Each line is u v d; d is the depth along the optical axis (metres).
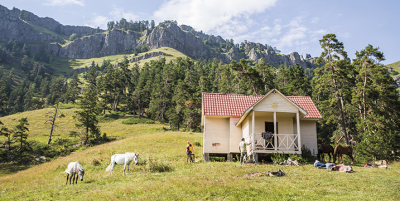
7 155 45.53
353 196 9.07
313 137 21.91
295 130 21.58
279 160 17.31
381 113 34.06
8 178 25.91
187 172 15.30
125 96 112.56
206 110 21.70
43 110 92.25
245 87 70.00
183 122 73.94
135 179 14.00
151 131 70.06
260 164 17.23
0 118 80.31
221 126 22.41
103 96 96.38
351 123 36.56
